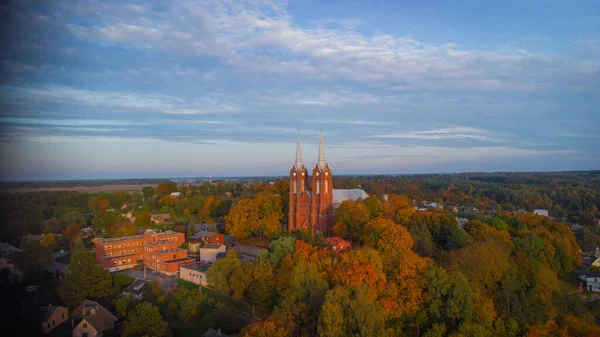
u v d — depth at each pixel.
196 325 80.50
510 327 75.94
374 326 66.75
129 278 115.19
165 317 83.75
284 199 165.50
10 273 95.12
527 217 148.62
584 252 166.75
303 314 74.50
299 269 79.00
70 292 92.44
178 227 168.25
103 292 97.75
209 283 99.62
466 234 111.94
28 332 78.31
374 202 140.38
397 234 99.44
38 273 102.88
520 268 93.75
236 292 91.69
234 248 143.00
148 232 141.62
